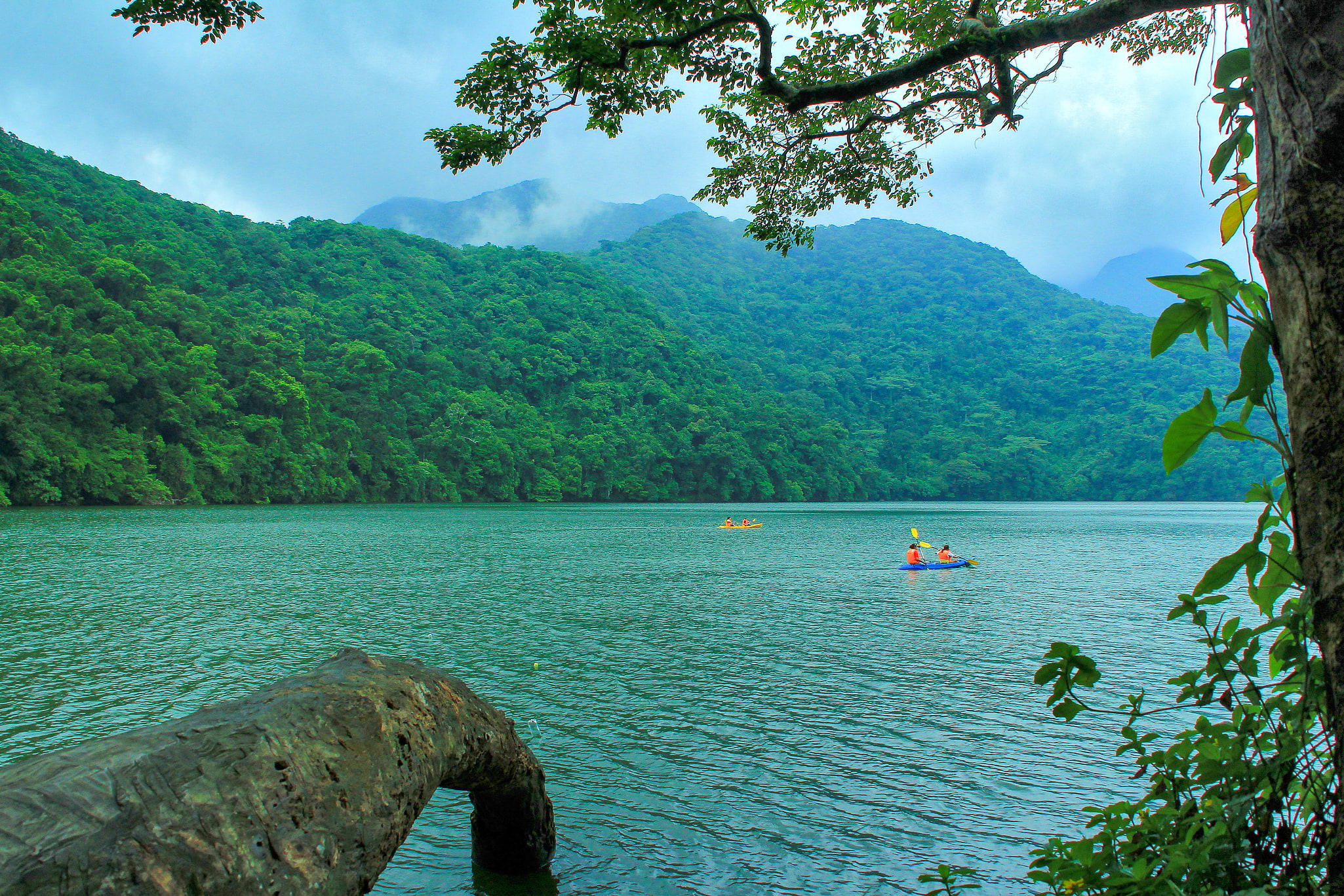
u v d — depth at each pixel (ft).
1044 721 34.58
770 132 21.02
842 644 51.11
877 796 26.43
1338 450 5.76
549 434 378.94
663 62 16.11
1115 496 489.67
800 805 25.75
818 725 33.94
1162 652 49.06
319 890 7.46
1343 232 5.72
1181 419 6.93
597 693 38.65
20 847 5.72
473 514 239.30
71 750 7.13
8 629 52.70
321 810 8.02
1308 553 6.00
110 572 82.64
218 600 66.28
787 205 22.58
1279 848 7.85
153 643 48.70
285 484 263.29
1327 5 5.80
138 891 5.91
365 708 9.92
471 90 15.98
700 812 25.07
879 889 20.68
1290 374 6.13
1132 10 10.43
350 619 58.29
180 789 6.91
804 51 17.66
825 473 451.12
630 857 22.03
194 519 171.42
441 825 23.73
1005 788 27.30
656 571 94.32
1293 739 7.66
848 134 18.75
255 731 8.20
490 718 14.24
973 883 20.99
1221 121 8.36
